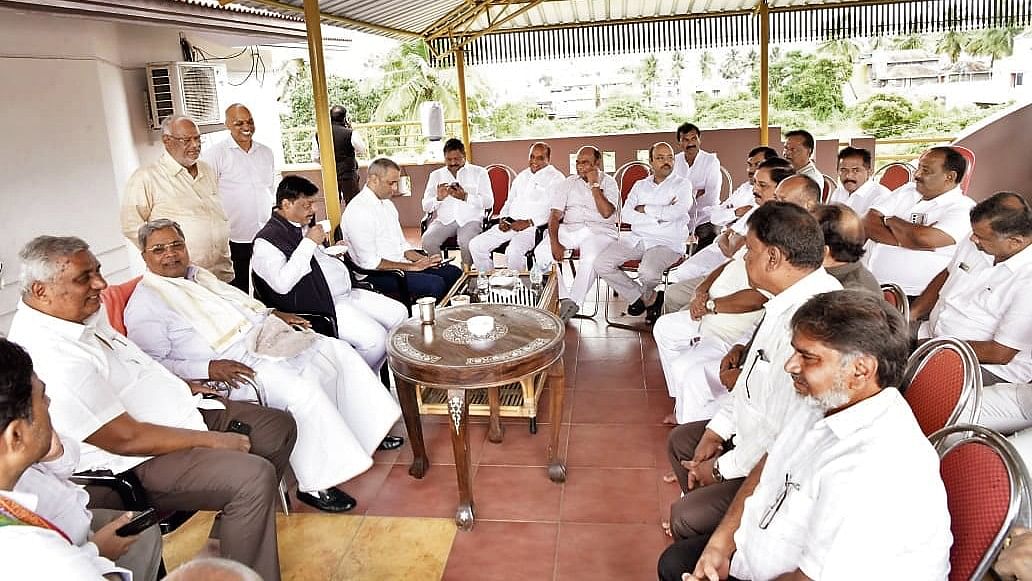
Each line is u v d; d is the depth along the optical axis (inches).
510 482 119.5
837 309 55.7
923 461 52.2
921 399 78.7
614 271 198.8
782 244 82.6
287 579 97.3
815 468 56.8
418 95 748.0
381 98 761.6
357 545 104.3
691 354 123.1
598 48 304.8
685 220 207.5
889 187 203.0
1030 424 95.0
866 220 154.0
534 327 119.7
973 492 55.8
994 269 106.3
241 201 181.0
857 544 51.8
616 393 152.8
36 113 183.9
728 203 209.5
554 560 99.1
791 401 72.3
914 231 142.1
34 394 53.5
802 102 760.3
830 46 753.6
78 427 79.0
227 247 164.4
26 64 180.7
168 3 173.9
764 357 82.1
